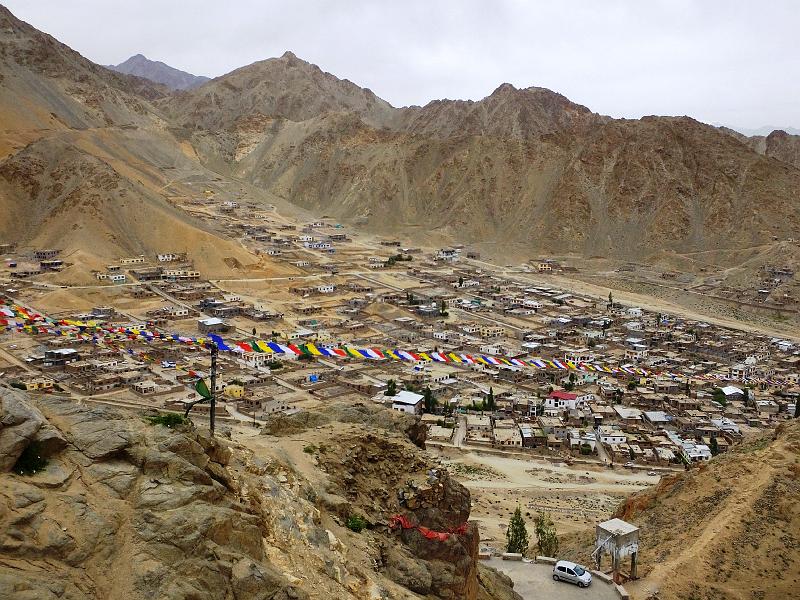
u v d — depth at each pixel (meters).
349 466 43.81
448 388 175.00
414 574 37.88
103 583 24.52
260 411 146.62
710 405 169.12
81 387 155.50
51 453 28.02
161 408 141.38
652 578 57.78
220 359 186.00
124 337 181.00
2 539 23.70
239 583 26.73
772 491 66.81
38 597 22.44
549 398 166.62
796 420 80.62
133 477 28.55
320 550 33.66
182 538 26.59
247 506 31.89
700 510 69.06
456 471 123.69
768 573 58.62
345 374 180.25
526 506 105.50
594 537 75.75
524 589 54.59
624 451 139.00
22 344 186.50
